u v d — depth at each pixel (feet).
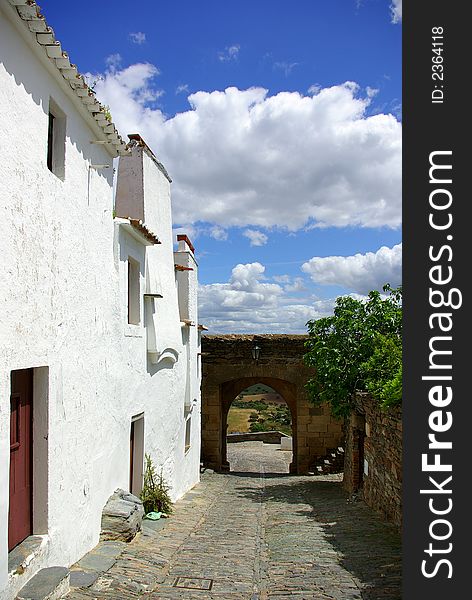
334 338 52.85
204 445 75.15
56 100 20.99
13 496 18.94
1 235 16.47
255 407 220.64
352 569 23.70
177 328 44.68
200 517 39.17
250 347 74.49
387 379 37.76
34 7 16.76
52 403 20.68
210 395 74.84
